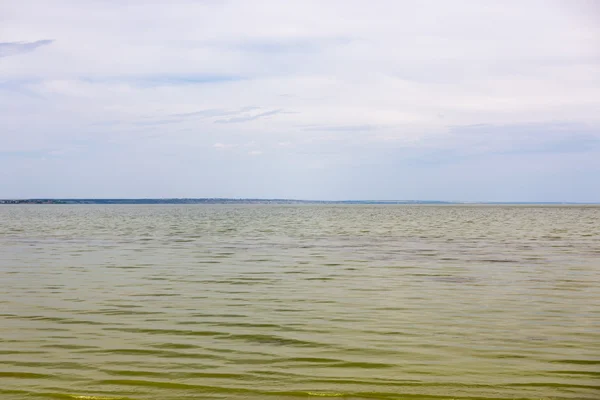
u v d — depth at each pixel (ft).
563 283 70.49
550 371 36.06
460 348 41.06
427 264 90.79
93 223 247.29
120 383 34.01
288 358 38.81
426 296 61.57
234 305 56.59
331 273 80.18
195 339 43.55
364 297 61.11
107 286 68.28
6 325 47.65
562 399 31.71
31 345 41.52
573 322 48.96
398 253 109.29
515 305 56.34
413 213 434.30
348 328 46.98
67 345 41.60
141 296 61.52
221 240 144.46
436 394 32.50
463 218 314.55
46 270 82.99
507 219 297.94
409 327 47.26
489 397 32.04
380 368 36.78
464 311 53.62
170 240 144.25
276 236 160.04
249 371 36.19
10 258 99.35
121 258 99.71
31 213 435.53
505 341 42.83
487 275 77.97
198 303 57.62
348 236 159.94
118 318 50.55
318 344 42.19
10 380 34.35
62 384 33.78
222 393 32.60
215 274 79.00
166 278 75.10
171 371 36.11
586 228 201.26
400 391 32.94
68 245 128.26
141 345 41.78
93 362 37.70
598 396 32.12
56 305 56.24
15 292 63.82
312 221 270.46
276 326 47.67
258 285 69.36
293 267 87.04
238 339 43.60
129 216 356.18
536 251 112.57
